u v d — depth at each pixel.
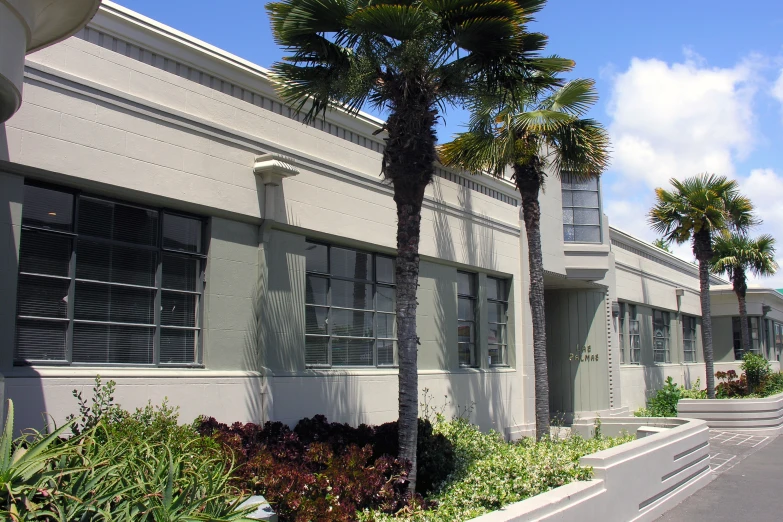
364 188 11.48
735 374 28.33
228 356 9.12
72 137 7.59
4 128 7.02
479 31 8.16
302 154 10.34
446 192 13.52
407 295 8.39
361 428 9.91
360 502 6.75
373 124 11.76
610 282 20.36
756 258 28.00
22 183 7.26
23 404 6.94
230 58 9.39
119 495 4.37
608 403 19.19
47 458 4.38
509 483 7.82
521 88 9.22
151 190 8.30
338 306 11.06
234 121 9.46
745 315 28.89
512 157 12.53
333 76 8.66
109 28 8.08
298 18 8.19
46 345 7.45
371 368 11.53
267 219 9.66
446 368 13.09
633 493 8.94
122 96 8.10
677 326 27.98
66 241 7.73
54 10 5.82
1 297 6.95
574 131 12.83
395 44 8.34
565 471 8.26
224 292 9.17
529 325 15.84
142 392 7.97
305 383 10.02
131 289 8.30
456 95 8.88
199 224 9.16
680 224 22.55
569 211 18.05
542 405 12.23
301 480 6.54
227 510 4.71
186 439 6.67
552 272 16.92
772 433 19.62
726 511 9.92
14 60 5.37
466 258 13.86
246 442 8.09
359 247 11.52
